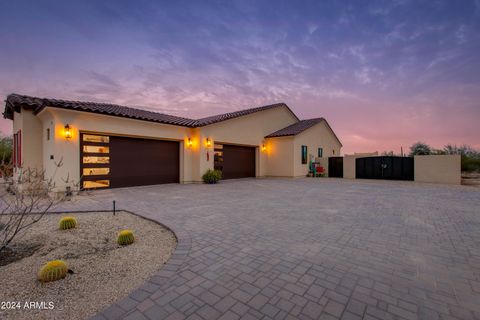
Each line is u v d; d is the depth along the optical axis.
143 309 1.98
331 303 2.09
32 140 8.95
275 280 2.51
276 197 8.09
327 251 3.33
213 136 12.95
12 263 2.98
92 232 4.27
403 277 2.59
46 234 4.11
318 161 18.42
